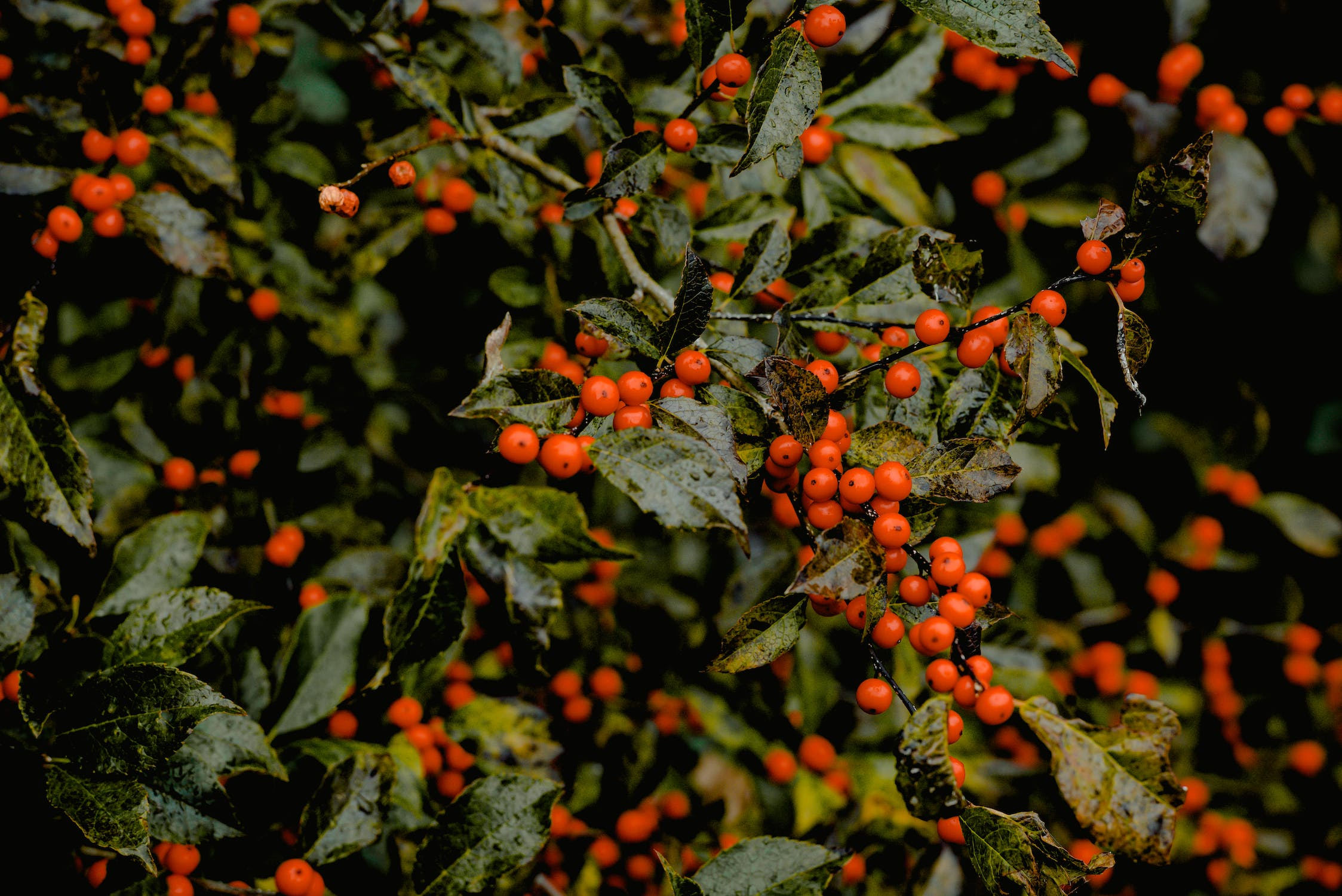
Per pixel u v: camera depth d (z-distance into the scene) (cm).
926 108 74
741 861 59
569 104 67
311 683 67
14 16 69
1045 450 74
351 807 62
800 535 74
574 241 71
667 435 56
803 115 56
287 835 65
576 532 62
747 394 58
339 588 72
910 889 68
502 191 68
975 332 59
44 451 61
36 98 66
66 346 73
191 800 60
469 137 65
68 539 65
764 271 63
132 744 57
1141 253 57
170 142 67
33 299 62
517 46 71
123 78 66
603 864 74
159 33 71
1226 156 72
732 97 60
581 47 71
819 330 65
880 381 63
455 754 70
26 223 65
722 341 60
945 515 73
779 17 66
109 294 73
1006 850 56
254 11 69
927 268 59
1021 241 74
